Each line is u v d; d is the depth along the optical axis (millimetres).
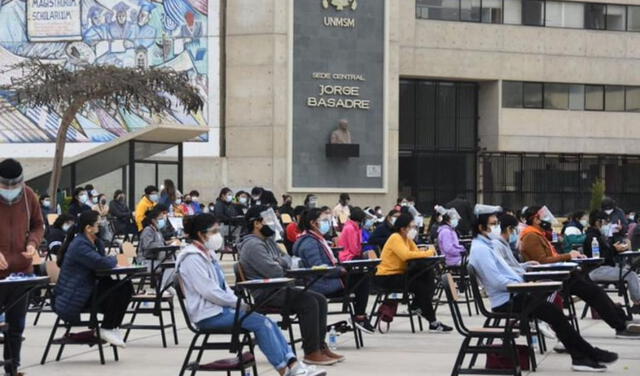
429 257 16422
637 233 24984
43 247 23422
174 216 25172
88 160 33031
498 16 50656
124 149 32281
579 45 51969
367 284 15352
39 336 16078
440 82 50812
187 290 10594
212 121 42969
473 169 51219
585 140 52094
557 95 51844
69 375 12219
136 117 42406
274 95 42531
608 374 12109
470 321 18438
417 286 16594
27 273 11453
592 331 16703
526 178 51406
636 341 15352
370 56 43656
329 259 14383
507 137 50781
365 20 43594
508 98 50969
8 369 11172
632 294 17578
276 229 12906
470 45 50094
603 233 19984
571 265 14047
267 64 42562
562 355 13773
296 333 16406
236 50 42844
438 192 50594
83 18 43156
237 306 10375
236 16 42844
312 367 10586
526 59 51031
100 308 13203
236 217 28812
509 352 11039
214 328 10492
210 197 42906
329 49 43031
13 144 43031
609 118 52531
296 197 42562
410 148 50188
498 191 50938
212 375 12172
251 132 42688
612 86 52719
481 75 50281
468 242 23688
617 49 52625
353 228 19609
